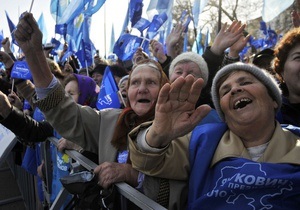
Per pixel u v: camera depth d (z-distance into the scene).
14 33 1.59
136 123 1.59
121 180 1.34
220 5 4.64
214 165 1.26
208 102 2.28
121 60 4.70
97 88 3.28
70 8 4.71
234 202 1.11
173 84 1.09
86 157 1.80
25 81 2.31
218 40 2.42
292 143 1.24
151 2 4.34
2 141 1.98
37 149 2.87
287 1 3.51
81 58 5.05
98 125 1.79
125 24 5.11
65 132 1.74
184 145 1.38
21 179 3.76
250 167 1.13
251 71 1.31
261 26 6.49
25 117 2.24
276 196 1.07
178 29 3.27
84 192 1.32
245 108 1.25
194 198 1.23
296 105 1.87
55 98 1.66
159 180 1.33
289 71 1.87
